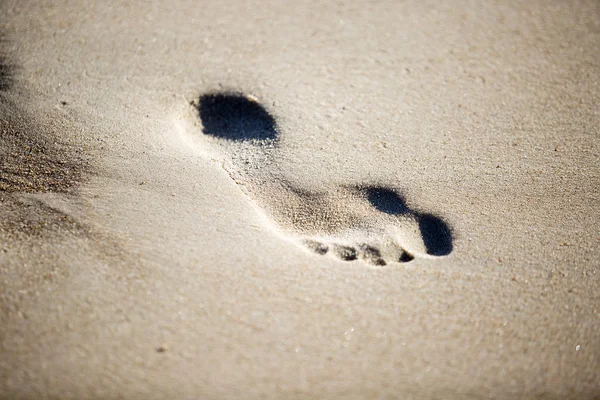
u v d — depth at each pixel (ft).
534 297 2.57
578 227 2.65
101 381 2.45
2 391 2.43
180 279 2.56
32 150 2.72
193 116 2.82
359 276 2.58
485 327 2.53
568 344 2.52
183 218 2.64
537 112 2.85
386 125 2.82
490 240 2.63
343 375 2.48
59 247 2.58
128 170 2.70
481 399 2.47
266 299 2.54
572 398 2.48
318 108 2.85
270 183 2.70
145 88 2.86
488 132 2.81
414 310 2.54
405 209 2.67
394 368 2.49
